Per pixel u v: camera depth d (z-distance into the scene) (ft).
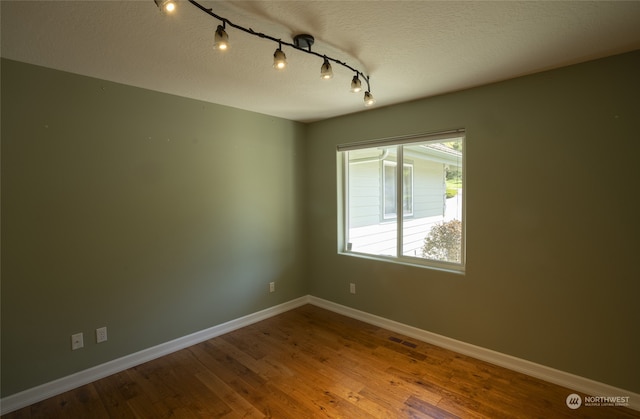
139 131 8.61
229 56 6.60
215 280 10.36
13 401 6.95
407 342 9.89
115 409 6.95
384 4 4.78
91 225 7.91
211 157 10.14
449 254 9.86
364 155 12.01
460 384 7.70
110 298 8.26
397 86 8.51
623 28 5.56
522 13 5.06
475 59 6.82
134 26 5.39
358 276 11.67
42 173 7.19
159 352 9.13
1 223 6.75
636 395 6.74
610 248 6.91
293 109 10.92
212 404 7.08
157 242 9.05
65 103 7.44
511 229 8.18
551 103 7.47
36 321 7.22
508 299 8.32
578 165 7.20
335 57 6.66
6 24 5.27
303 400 7.19
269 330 10.82
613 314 6.93
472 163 8.72
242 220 11.04
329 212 12.51
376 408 6.89
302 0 4.66
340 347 9.61
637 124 6.51
